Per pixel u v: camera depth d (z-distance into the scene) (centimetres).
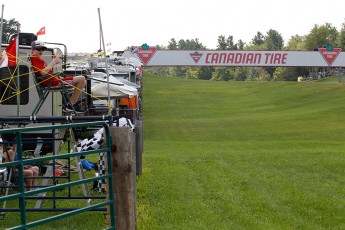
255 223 1040
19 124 1134
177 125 4259
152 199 1231
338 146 2720
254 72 16325
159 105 5975
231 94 7169
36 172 1184
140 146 1515
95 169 1520
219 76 17075
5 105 1712
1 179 1153
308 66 5753
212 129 3984
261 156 2011
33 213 1102
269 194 1301
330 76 9850
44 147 1459
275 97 6588
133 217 790
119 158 781
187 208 1150
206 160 1898
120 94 2270
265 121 4522
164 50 5547
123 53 5353
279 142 3006
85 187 1130
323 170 1670
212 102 6391
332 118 4647
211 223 1040
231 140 3347
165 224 1027
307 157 1973
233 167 1723
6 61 1296
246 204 1202
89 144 1156
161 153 2295
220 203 1207
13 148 1173
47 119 1004
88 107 1650
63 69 1551
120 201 785
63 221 1032
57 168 1441
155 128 4059
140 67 4203
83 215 1077
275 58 5709
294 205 1202
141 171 1516
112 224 776
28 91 1691
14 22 2953
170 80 9275
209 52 5638
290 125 4184
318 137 3359
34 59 1229
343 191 1362
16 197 630
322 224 1066
